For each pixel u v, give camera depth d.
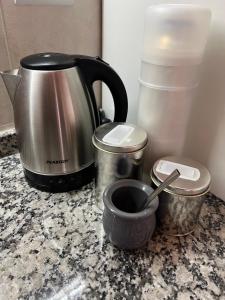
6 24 0.47
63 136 0.42
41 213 0.43
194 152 0.48
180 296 0.32
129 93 0.57
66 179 0.46
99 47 0.62
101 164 0.41
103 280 0.33
